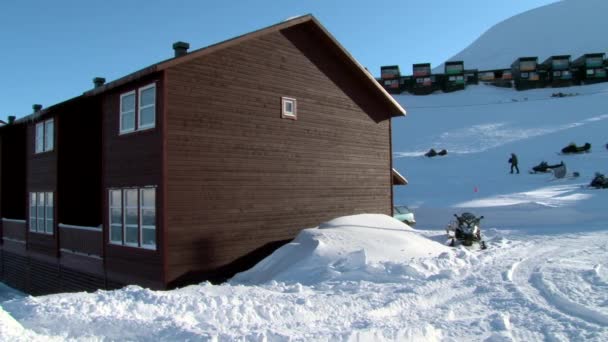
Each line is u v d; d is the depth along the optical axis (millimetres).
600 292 9320
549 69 77812
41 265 19719
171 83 13219
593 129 46125
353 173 18938
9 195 23875
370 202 19641
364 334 6469
